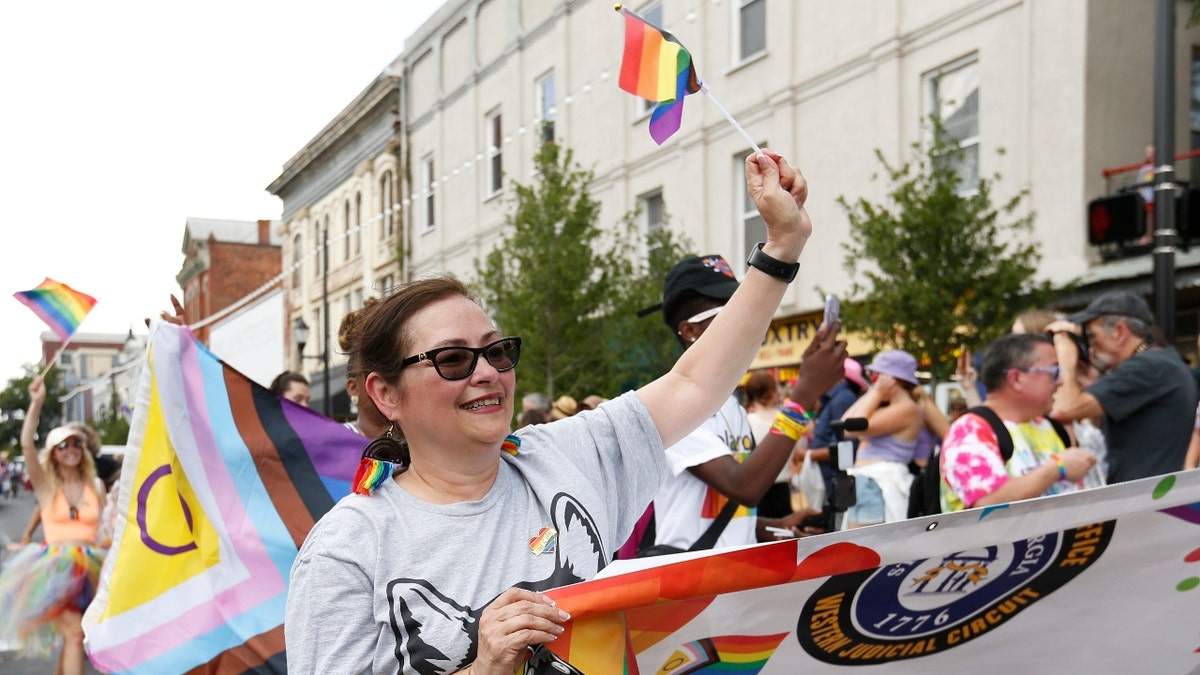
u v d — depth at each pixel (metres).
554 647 1.47
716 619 1.70
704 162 13.52
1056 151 9.21
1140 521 1.90
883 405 5.10
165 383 3.21
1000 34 9.70
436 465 1.58
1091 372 4.16
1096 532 1.90
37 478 6.22
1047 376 3.11
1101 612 1.98
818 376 2.64
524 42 17.05
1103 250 8.73
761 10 12.72
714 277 2.84
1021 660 2.00
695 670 1.75
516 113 17.19
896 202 8.82
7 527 21.52
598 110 15.40
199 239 33.25
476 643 1.43
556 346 12.99
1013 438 3.13
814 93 11.81
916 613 1.85
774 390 5.44
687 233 13.80
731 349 1.88
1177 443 3.44
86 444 6.44
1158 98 5.37
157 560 3.13
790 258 1.87
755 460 2.62
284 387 4.95
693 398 1.87
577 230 13.17
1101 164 9.03
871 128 11.02
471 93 18.66
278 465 3.22
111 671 3.01
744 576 1.59
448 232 19.64
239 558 3.12
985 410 3.16
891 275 8.56
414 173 21.03
